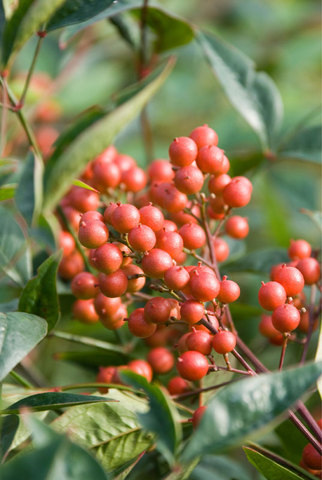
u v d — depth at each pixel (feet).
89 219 1.08
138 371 1.16
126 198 1.24
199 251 1.26
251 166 1.43
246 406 0.94
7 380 1.30
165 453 0.94
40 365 1.46
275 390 0.95
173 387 1.16
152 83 1.08
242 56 1.40
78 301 1.21
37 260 1.29
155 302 1.08
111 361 1.28
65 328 1.35
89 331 1.36
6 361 1.02
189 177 1.11
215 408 0.94
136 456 1.09
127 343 1.27
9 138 1.51
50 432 0.92
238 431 0.94
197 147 1.14
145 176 1.26
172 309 1.08
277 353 1.38
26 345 1.04
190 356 1.07
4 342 1.03
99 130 1.05
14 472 0.89
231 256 1.39
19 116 1.16
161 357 1.21
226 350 1.07
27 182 1.12
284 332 1.08
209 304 1.18
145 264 1.06
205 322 1.08
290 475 1.05
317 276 1.18
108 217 1.08
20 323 1.05
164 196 1.13
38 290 1.12
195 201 1.15
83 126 1.11
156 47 1.42
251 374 1.08
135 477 1.15
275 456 1.09
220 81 1.38
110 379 1.14
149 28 1.39
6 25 1.13
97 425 1.08
